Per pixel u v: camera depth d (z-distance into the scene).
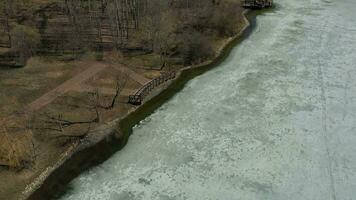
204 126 41.66
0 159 35.12
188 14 61.22
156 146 39.06
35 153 36.38
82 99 43.62
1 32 55.94
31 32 53.84
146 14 57.41
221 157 37.69
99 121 41.16
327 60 53.81
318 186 34.50
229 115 43.28
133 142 39.59
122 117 42.53
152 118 42.84
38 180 34.34
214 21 60.91
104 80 47.34
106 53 52.94
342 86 48.19
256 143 39.34
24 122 39.31
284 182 34.94
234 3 65.62
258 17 67.81
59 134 38.84
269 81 49.25
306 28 63.03
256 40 59.72
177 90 47.75
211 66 53.09
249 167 36.53
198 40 54.94
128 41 56.06
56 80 46.78
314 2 74.31
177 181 35.06
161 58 53.09
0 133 37.28
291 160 37.25
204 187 34.47
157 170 36.28
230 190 34.19
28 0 65.25
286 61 53.69
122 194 33.78
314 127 41.44
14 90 44.41
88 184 34.66
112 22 56.38
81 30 56.03
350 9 70.31
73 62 50.78
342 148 38.69
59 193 33.59
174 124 41.97
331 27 63.19
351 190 34.12
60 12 62.19
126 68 50.19
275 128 41.31
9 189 32.97
